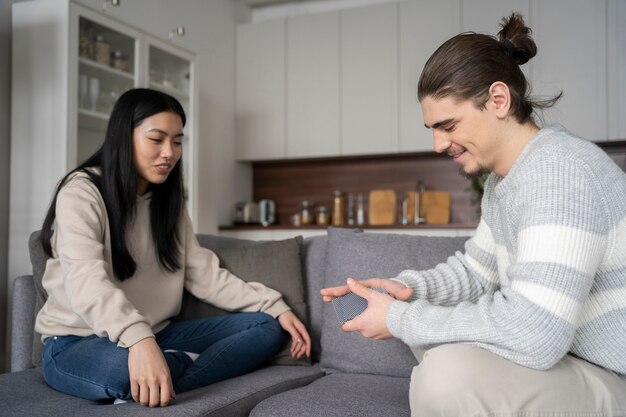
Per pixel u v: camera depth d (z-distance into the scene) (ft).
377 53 14.52
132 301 5.51
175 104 5.64
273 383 5.08
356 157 15.48
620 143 12.97
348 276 5.83
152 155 5.44
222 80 15.24
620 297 3.37
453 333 3.32
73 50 10.09
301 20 15.31
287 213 16.55
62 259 4.81
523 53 3.78
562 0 12.91
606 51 12.57
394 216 15.03
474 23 13.61
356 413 4.06
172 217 5.85
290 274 6.31
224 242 7.05
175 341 5.68
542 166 3.34
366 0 15.39
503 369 3.15
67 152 9.95
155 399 4.09
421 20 14.11
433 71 3.55
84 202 5.09
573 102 12.78
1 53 10.57
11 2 10.77
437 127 3.65
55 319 5.11
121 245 5.32
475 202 13.08
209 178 14.70
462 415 3.06
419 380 3.31
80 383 4.45
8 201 10.79
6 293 10.64
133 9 11.78
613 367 3.44
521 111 3.58
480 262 4.55
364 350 5.52
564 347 3.11
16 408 4.16
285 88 15.43
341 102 14.85
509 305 3.20
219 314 6.19
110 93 11.02
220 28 15.15
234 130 15.85
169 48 12.69
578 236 3.13
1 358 10.52
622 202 3.26
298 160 16.21
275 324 5.79
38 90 10.24
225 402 4.39
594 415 3.20
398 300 3.71
